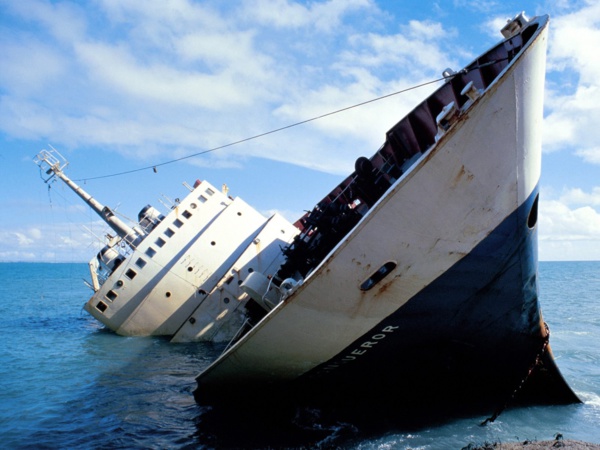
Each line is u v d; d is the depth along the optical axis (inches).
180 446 385.4
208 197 1040.2
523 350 450.0
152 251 976.3
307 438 390.6
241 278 887.7
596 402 470.6
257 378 436.5
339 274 343.0
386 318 376.5
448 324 399.5
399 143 542.3
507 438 378.3
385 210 325.7
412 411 443.5
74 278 5398.6
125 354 802.2
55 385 608.7
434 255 352.5
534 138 343.0
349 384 433.4
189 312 941.8
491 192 339.9
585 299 1628.9
